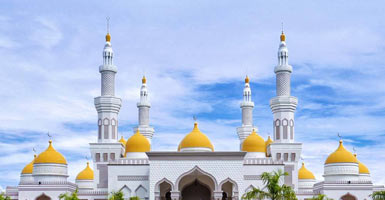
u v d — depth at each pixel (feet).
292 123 319.47
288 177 310.45
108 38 332.39
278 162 301.43
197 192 308.81
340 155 305.32
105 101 320.91
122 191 298.15
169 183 280.51
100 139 319.06
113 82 327.67
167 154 282.56
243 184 298.76
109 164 303.27
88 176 368.07
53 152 303.89
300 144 313.53
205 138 298.97
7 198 281.95
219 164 282.15
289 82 325.42
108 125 319.88
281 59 327.06
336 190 297.94
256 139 324.39
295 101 321.32
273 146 314.35
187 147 294.87
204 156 282.77
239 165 281.74
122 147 322.14
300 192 308.81
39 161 299.58
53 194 293.23
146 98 402.52
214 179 280.10
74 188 307.78
